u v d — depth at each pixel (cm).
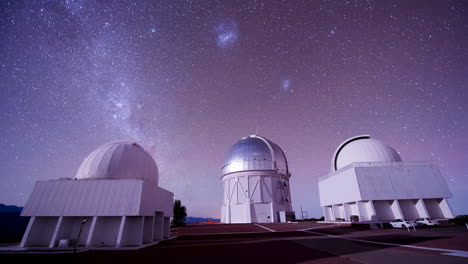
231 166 6131
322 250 1455
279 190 5941
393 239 1831
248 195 5706
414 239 1770
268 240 2097
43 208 1898
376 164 3538
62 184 1997
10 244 2175
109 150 2300
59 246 1827
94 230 1939
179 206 5547
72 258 1377
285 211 5531
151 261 1245
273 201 5666
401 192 3266
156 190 2303
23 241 1822
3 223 2747
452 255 1127
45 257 1432
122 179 2016
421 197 3234
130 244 1908
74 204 1916
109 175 2152
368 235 2220
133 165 2286
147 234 2150
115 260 1291
